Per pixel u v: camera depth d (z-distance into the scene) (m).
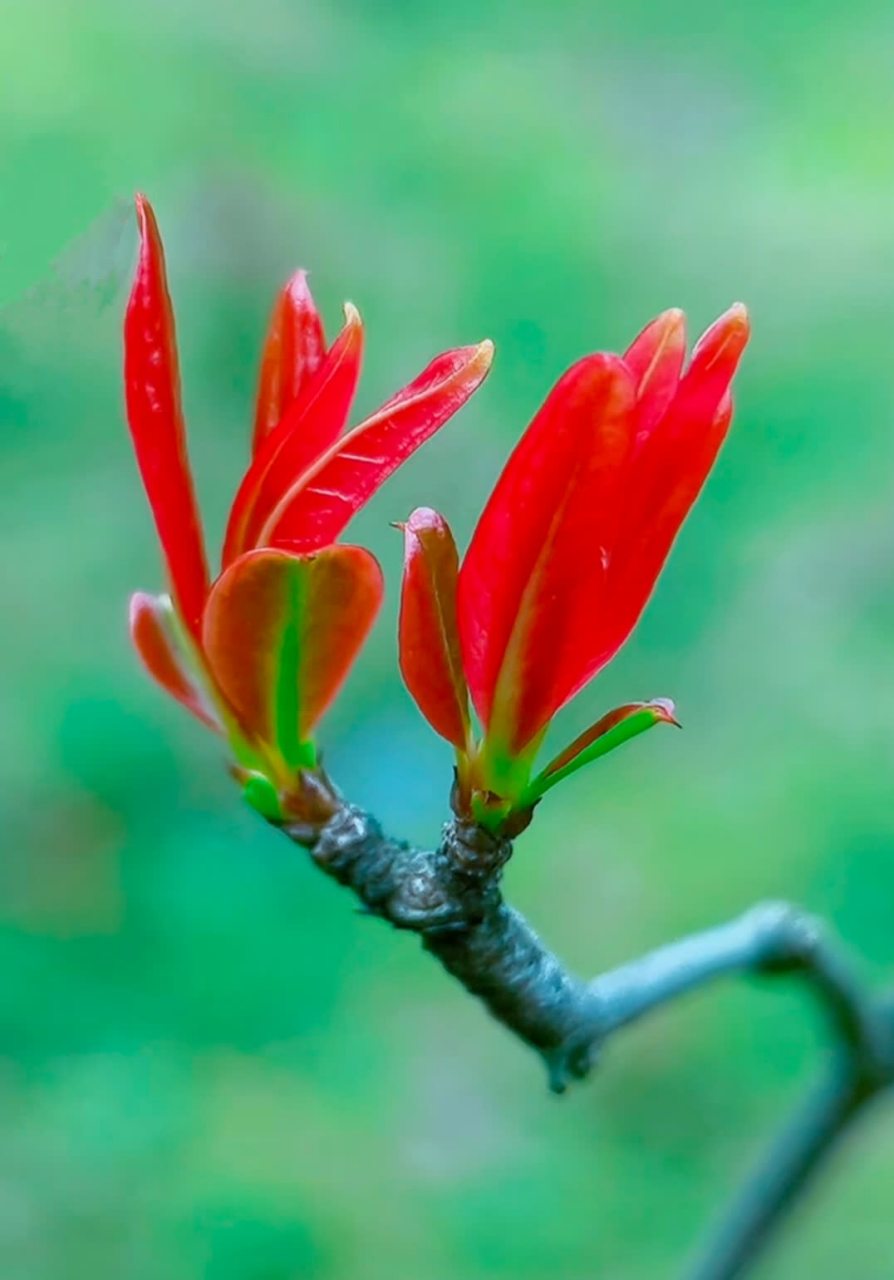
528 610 0.41
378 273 1.57
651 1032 1.14
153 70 1.52
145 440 0.41
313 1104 1.10
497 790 0.42
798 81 1.94
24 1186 1.03
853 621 1.37
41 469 1.40
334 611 0.42
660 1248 0.99
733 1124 1.07
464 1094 1.12
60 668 1.33
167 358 0.41
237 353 1.38
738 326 0.40
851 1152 1.06
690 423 0.40
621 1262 0.97
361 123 1.73
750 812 1.26
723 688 1.36
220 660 0.42
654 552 0.41
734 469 1.51
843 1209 1.02
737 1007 1.15
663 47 1.96
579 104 1.85
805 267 1.67
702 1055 1.12
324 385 0.41
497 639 0.41
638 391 0.41
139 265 0.41
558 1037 0.45
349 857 0.43
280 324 0.42
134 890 1.23
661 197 1.74
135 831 1.25
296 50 1.74
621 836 1.26
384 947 1.23
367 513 1.32
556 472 0.40
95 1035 1.13
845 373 1.57
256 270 1.46
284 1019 1.16
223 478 1.29
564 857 1.25
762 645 1.37
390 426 0.41
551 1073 0.45
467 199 1.68
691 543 1.46
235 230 1.47
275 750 0.43
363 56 1.82
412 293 1.56
